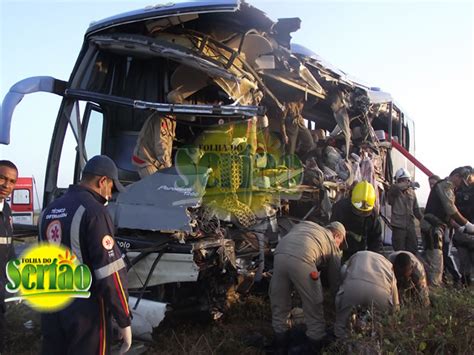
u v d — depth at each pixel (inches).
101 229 111.2
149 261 180.5
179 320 201.8
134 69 211.9
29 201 351.3
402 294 169.9
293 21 206.8
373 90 353.4
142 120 208.4
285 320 177.8
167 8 187.0
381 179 344.8
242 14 191.2
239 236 209.5
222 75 188.1
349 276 164.7
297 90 254.5
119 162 209.5
